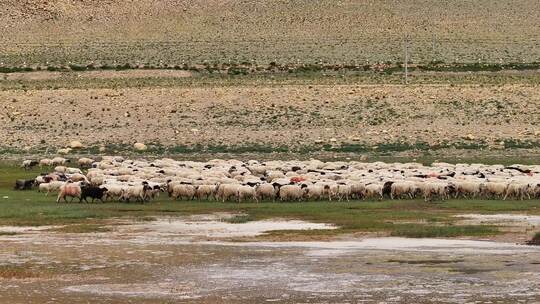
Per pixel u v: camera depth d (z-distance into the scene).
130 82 117.19
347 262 30.78
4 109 100.75
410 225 40.62
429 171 63.03
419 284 26.91
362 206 49.34
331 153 86.19
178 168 65.62
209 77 122.62
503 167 67.62
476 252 32.69
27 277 28.64
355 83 113.56
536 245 34.34
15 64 130.88
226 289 26.56
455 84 111.00
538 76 119.88
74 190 52.53
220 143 90.50
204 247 34.75
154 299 25.34
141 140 92.00
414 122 95.88
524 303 24.41
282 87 108.56
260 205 50.06
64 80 120.06
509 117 96.94
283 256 32.25
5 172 73.81
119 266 30.53
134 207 49.44
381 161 79.00
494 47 140.75
